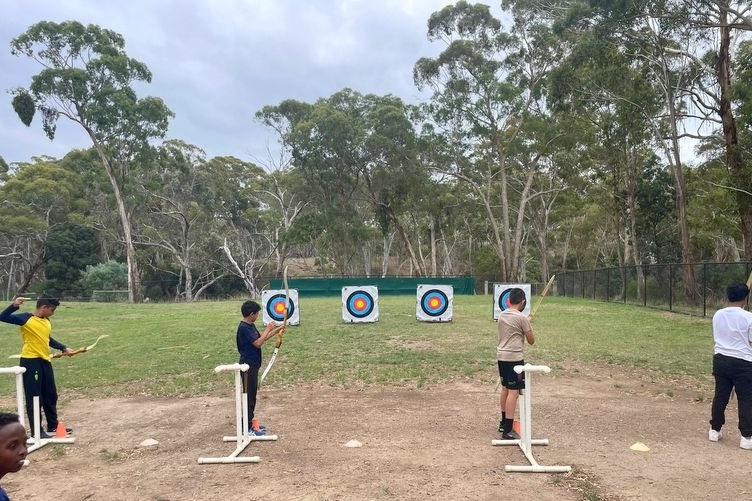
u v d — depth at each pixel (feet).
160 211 188.03
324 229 154.40
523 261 199.93
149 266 202.80
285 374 35.91
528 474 18.78
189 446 22.56
